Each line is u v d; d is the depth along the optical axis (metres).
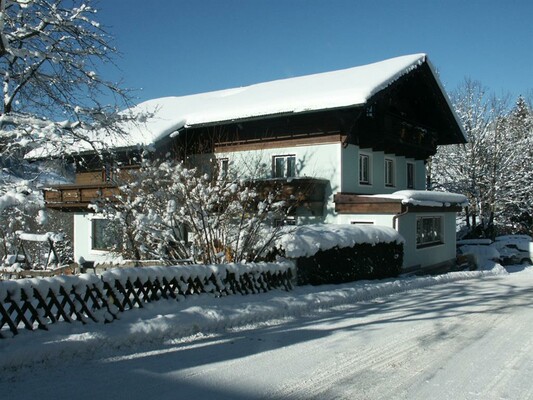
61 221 23.34
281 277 10.89
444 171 33.69
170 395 4.79
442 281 15.78
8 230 12.05
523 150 33.03
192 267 8.76
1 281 5.97
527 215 36.00
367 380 5.33
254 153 18.77
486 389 5.08
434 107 22.53
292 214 18.09
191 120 18.86
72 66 9.84
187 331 7.26
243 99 20.12
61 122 8.63
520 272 21.94
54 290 6.49
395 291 12.88
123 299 7.44
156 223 11.05
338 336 7.37
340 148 17.22
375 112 18.05
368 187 18.98
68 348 5.88
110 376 5.30
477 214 32.88
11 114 8.55
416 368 5.79
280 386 5.10
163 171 12.37
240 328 7.87
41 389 4.86
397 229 16.69
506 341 7.18
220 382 5.19
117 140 10.61
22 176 9.52
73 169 11.99
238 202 11.38
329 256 12.73
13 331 5.97
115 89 10.22
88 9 9.55
